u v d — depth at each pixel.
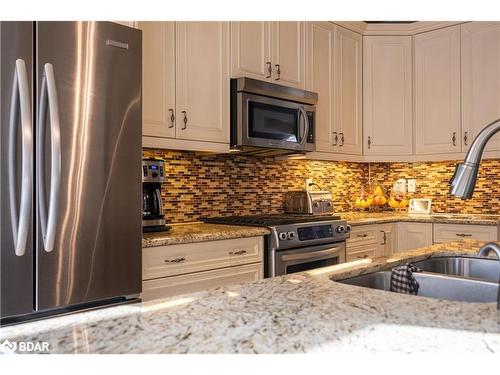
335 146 4.12
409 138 4.40
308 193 3.80
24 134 1.83
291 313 0.91
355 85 4.37
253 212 3.83
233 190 3.67
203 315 0.90
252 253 2.89
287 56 3.63
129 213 2.19
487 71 4.00
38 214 1.89
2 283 1.79
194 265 2.56
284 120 3.45
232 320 0.87
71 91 2.00
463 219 3.83
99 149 2.09
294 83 3.69
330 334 0.78
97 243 2.07
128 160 2.20
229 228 2.93
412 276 1.50
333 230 3.39
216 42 3.09
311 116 3.71
